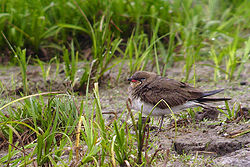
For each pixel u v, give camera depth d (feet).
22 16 47.88
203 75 43.98
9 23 46.42
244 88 39.14
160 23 50.06
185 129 28.19
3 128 26.91
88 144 22.41
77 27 45.91
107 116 32.89
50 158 21.45
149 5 50.85
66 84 38.91
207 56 49.67
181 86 29.60
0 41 47.06
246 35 53.11
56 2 49.49
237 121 27.89
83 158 21.65
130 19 48.52
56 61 43.73
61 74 43.86
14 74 43.68
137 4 50.21
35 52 47.88
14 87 38.83
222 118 30.01
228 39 51.47
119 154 22.18
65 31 48.98
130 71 41.52
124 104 36.04
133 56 48.39
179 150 25.03
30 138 27.14
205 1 60.03
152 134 27.94
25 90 37.73
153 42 41.34
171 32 47.32
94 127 23.47
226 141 24.34
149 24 49.96
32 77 42.86
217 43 50.98
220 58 46.24
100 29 39.81
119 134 22.25
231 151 23.95
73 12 49.37
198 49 42.22
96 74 39.14
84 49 49.11
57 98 27.50
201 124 28.99
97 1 48.52
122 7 49.42
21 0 49.29
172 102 28.58
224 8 57.62
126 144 22.79
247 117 28.53
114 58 47.91
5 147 26.61
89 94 38.63
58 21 49.44
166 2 51.88
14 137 27.25
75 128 26.66
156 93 28.84
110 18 41.01
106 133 23.94
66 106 28.40
